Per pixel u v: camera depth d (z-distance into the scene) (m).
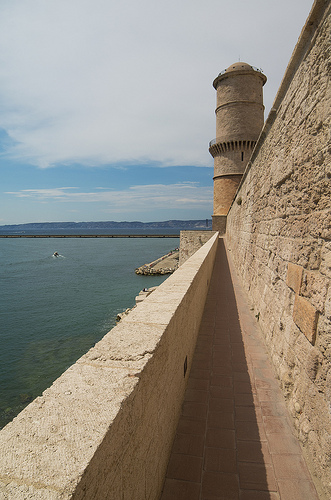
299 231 3.77
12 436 1.25
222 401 3.92
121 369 1.83
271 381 4.39
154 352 2.12
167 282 4.43
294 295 3.95
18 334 21.91
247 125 33.25
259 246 7.14
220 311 7.53
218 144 34.62
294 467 2.89
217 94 35.00
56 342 20.52
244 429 3.40
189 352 4.50
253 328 6.37
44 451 1.18
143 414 1.88
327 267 2.81
